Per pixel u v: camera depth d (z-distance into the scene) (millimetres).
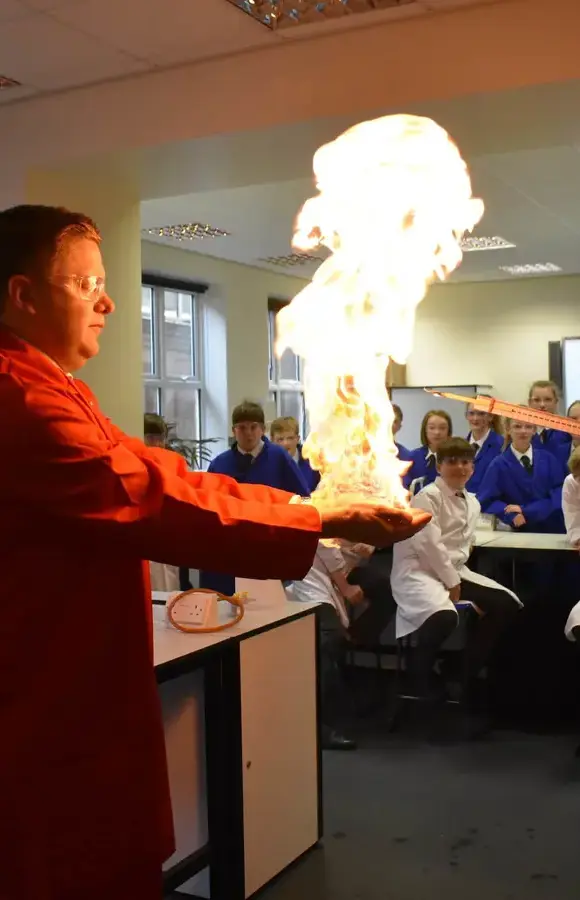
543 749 3572
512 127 3201
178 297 7605
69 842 1098
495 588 3795
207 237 6633
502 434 5184
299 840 2633
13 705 1083
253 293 8125
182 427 7664
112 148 3436
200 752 2402
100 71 3322
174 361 7562
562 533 4418
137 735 1160
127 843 1143
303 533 1085
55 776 1090
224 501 1099
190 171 3727
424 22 2895
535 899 2377
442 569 3707
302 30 2984
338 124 3127
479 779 3256
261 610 2693
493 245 7250
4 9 2756
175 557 1074
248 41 3062
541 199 5598
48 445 1033
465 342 9531
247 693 2432
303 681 2678
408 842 2746
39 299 1160
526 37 2760
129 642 1162
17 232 1155
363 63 2992
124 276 3996
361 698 4172
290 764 2604
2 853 1068
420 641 3729
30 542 1085
